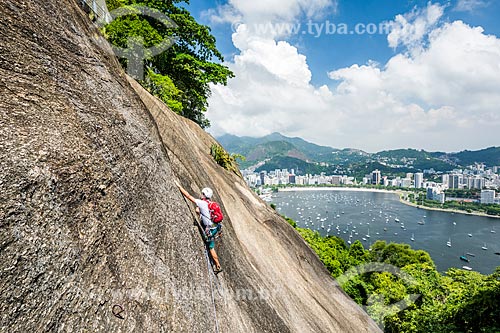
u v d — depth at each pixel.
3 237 1.85
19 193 2.07
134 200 3.65
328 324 8.49
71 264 2.29
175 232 4.32
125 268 2.92
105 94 4.13
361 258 52.06
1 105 2.30
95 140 3.29
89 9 8.64
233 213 9.82
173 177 5.49
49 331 1.92
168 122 8.27
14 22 2.88
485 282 15.95
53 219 2.28
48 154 2.48
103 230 2.83
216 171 11.75
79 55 3.90
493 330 12.23
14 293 1.79
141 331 2.70
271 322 5.84
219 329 4.11
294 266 10.61
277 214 14.91
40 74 2.92
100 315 2.38
